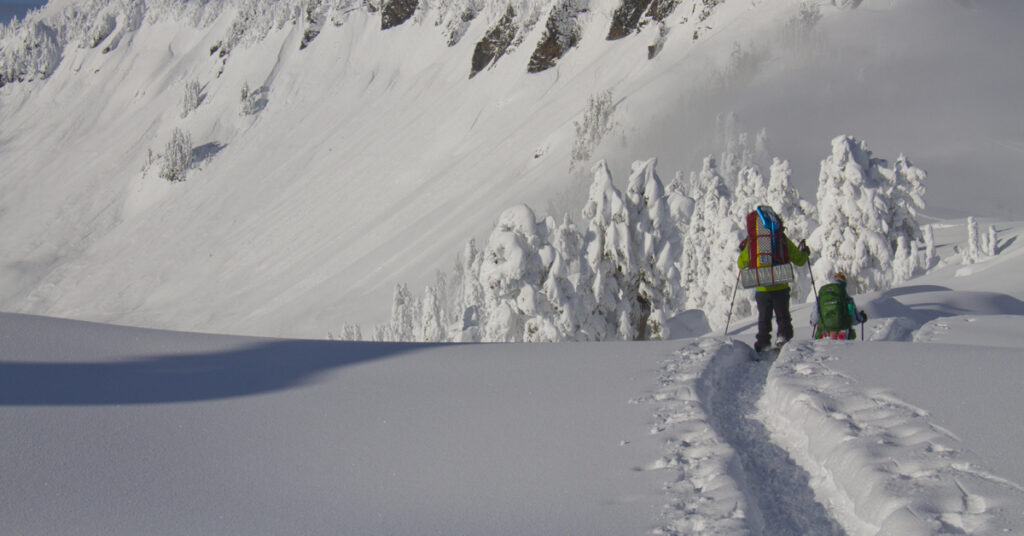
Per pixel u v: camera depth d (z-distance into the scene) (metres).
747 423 5.25
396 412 5.66
